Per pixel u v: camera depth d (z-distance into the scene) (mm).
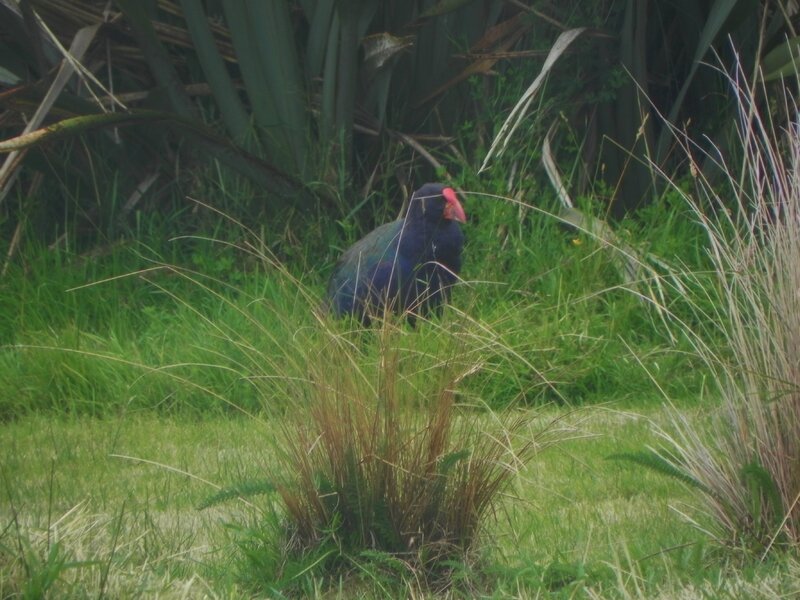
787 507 5941
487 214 14453
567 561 5859
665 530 6559
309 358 6094
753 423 6184
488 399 10375
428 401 6012
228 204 16000
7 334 13516
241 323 12203
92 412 11562
